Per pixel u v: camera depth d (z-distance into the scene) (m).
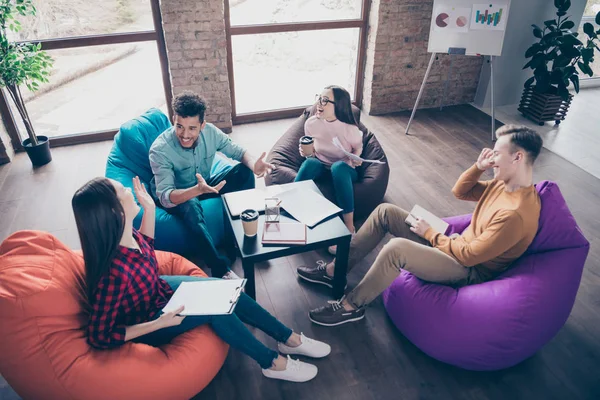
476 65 4.83
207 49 3.88
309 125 2.89
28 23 3.56
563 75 4.24
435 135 4.38
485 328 1.94
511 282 1.97
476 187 2.26
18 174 3.63
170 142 2.47
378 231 2.42
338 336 2.28
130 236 1.61
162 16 3.64
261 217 2.28
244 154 2.73
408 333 2.19
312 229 2.20
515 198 1.90
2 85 3.27
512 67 4.79
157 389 1.74
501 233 1.87
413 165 3.86
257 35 4.19
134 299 1.65
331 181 2.92
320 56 4.55
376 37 4.37
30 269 1.59
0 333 1.55
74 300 1.65
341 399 1.99
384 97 4.74
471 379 2.08
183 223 2.59
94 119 4.11
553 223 1.99
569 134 4.41
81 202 1.43
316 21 4.34
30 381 1.61
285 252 2.09
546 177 3.70
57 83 3.86
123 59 3.92
